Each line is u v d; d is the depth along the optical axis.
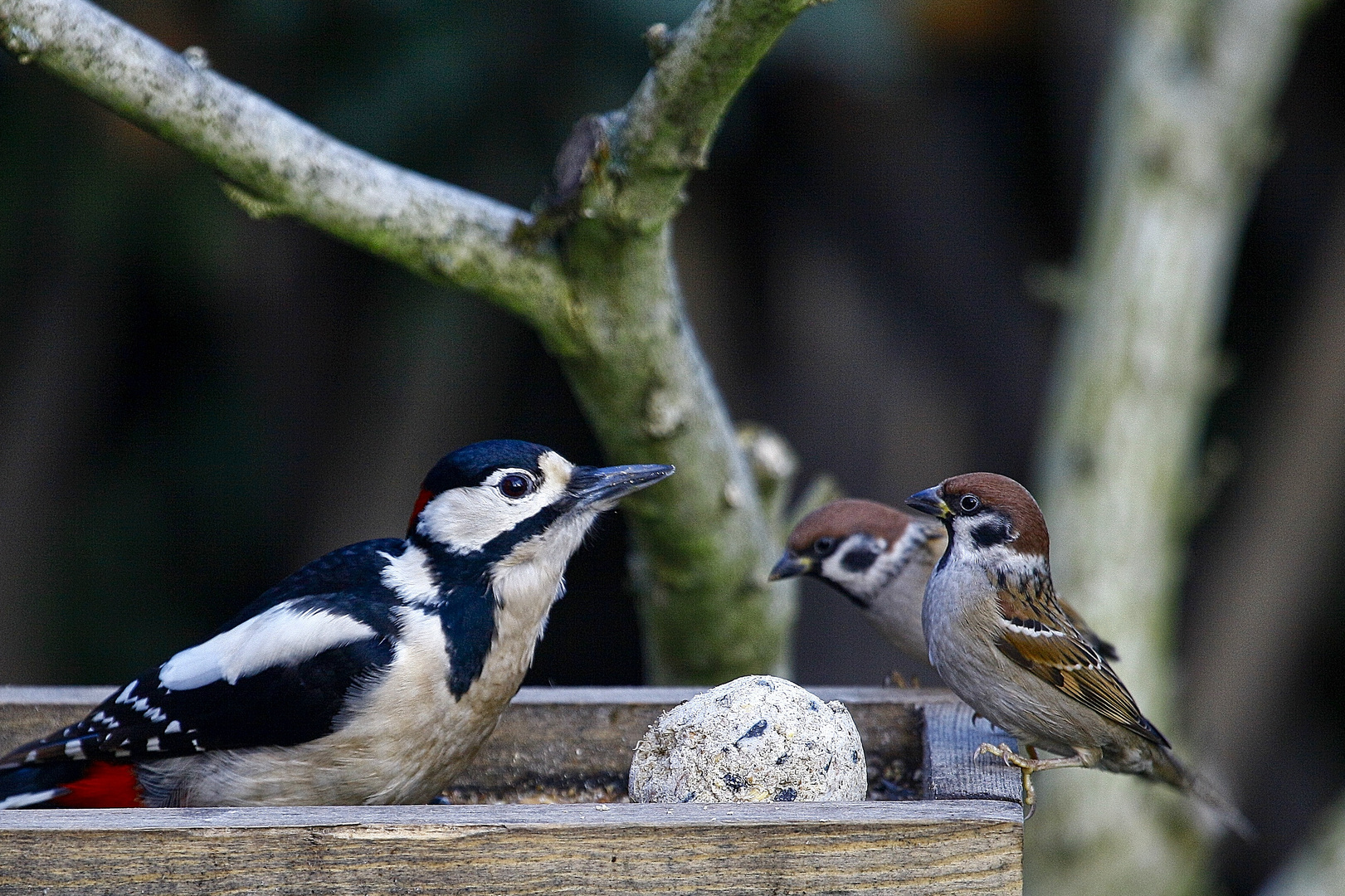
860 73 11.47
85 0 6.53
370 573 6.17
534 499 6.21
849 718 5.76
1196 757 11.71
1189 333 11.53
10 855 4.94
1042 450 12.40
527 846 4.99
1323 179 15.57
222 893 4.97
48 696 7.11
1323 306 14.68
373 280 13.08
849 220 14.43
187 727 5.84
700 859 4.98
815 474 14.19
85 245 12.10
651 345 7.24
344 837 4.99
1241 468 15.55
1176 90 11.59
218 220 11.77
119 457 13.69
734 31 6.11
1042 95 14.98
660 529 7.89
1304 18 11.88
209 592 13.84
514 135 10.70
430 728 5.94
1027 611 6.82
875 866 4.98
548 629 16.14
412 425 13.33
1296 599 14.66
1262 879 16.28
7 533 13.09
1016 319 15.04
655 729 5.74
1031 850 11.20
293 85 11.02
